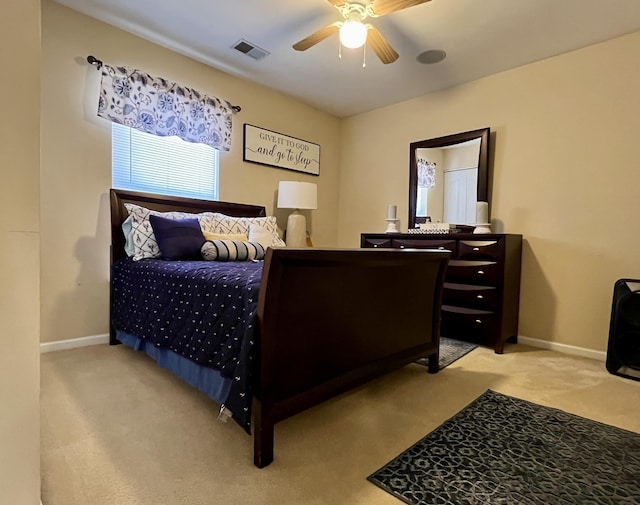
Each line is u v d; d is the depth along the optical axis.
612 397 2.03
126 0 2.45
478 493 1.22
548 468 1.36
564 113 2.95
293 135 4.14
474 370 2.46
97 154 2.75
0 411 0.85
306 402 1.50
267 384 1.34
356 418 1.75
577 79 2.88
